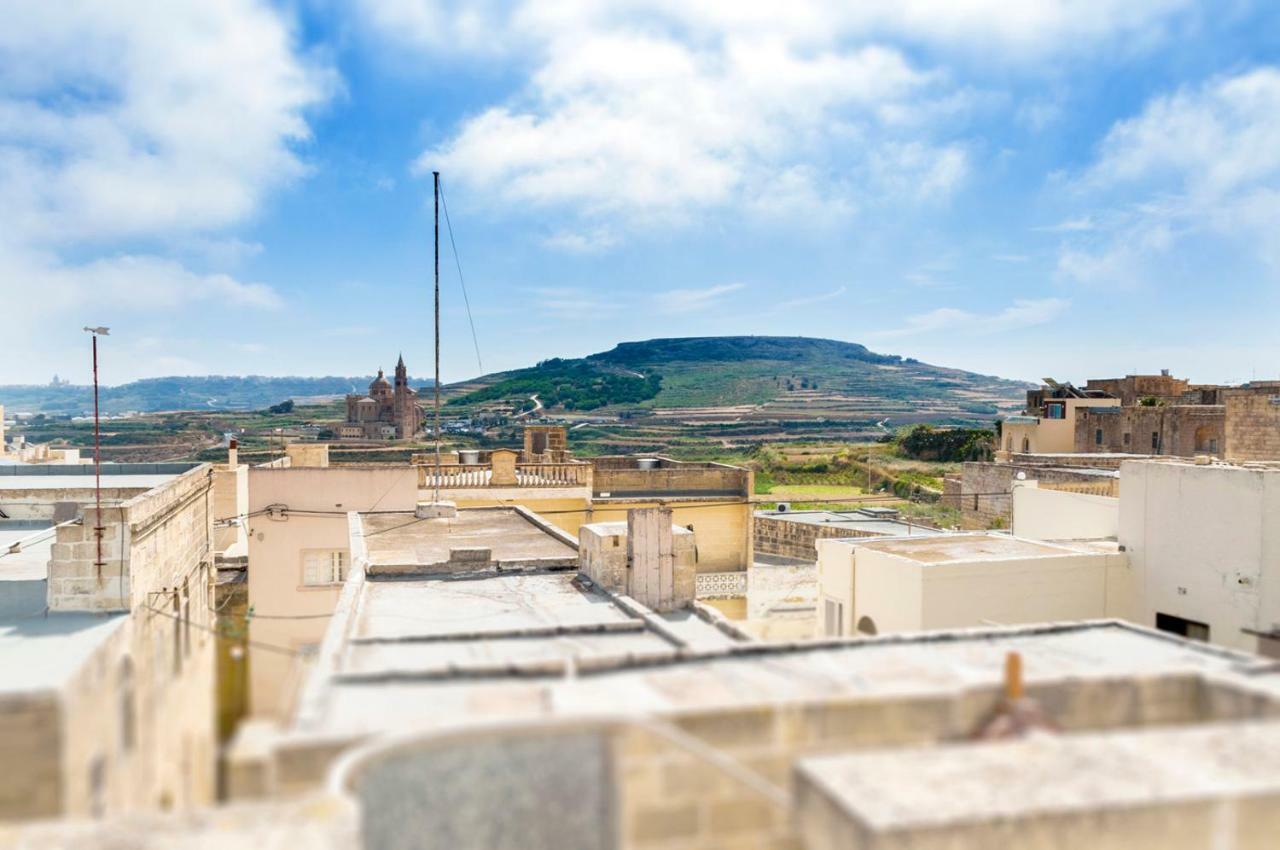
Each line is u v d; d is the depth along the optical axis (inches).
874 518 1455.5
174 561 748.0
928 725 180.9
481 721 158.4
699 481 1270.9
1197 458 690.2
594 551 551.5
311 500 1043.9
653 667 222.5
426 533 786.2
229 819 131.2
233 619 644.1
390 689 199.6
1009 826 131.7
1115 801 136.3
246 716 171.9
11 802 151.4
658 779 163.8
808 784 145.6
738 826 163.6
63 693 155.2
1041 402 3169.3
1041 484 931.3
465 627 446.6
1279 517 517.0
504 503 1186.0
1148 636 305.3
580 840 165.8
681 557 540.4
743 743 170.1
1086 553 613.6
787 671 221.5
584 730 162.6
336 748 154.0
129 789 156.3
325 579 1041.5
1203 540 560.4
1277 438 1466.5
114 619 584.4
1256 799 140.1
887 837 128.0
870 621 604.1
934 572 551.5
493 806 163.2
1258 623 523.5
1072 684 191.6
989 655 268.4
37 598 597.0
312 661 222.1
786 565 1282.0
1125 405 2790.4
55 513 879.1
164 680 176.9
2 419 1984.5
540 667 213.0
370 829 157.6
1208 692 197.2
